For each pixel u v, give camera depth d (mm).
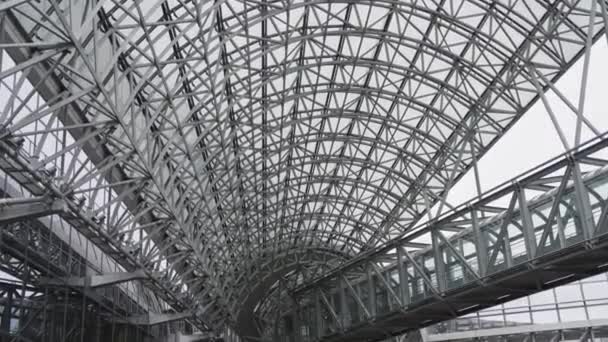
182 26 25609
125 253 25406
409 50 33125
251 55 30000
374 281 35125
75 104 22516
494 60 32031
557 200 21266
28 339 20953
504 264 24172
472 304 27953
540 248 21703
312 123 39000
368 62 32625
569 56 29641
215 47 24062
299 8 28656
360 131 40500
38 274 22016
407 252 31000
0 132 16109
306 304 44469
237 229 41625
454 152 39156
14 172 18234
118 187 28562
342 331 37625
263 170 40438
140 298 36000
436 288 28984
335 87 35312
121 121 19172
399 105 37812
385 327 33938
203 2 21312
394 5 28922
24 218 18734
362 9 29844
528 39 29141
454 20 29469
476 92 34562
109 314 30031
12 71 14469
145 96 26562
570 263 21672
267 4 25922
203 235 35312
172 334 44688
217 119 27938
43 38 18625
